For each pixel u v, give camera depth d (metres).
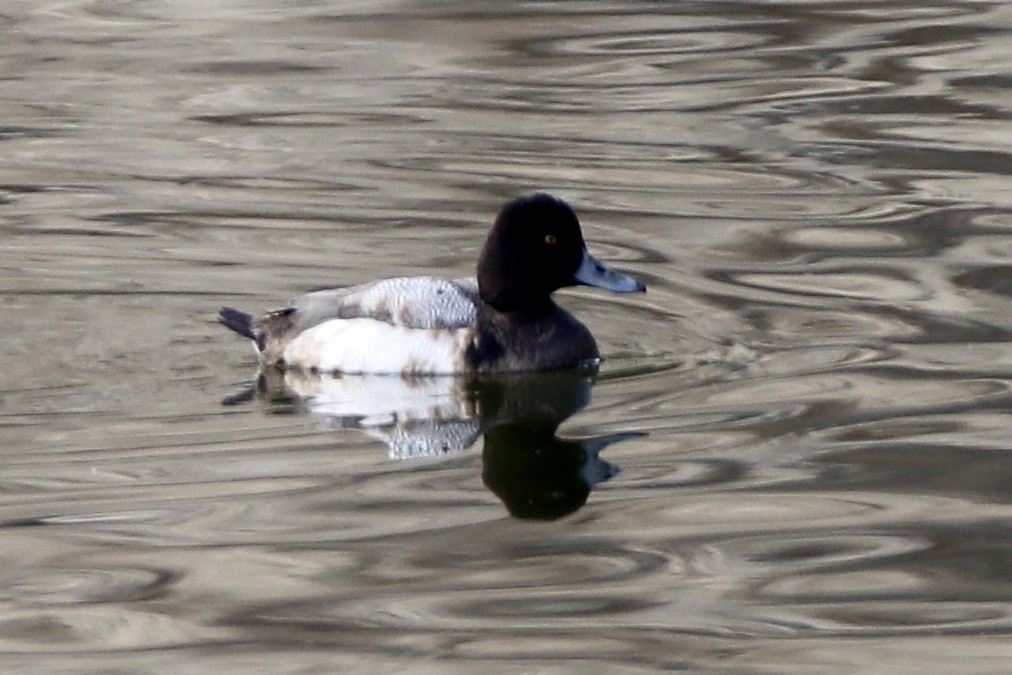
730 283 15.57
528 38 23.33
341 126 20.23
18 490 11.05
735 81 21.53
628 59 22.41
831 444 11.60
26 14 24.31
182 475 11.30
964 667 8.47
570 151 19.25
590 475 11.23
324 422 12.43
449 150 19.36
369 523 10.43
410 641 8.87
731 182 18.19
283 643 8.88
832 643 8.77
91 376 13.43
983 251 16.05
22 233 16.98
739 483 10.95
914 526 10.16
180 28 23.83
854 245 16.38
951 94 20.67
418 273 15.98
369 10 24.38
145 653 8.80
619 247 16.50
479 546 10.07
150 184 18.45
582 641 8.82
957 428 11.80
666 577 9.58
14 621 9.16
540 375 13.48
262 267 16.12
